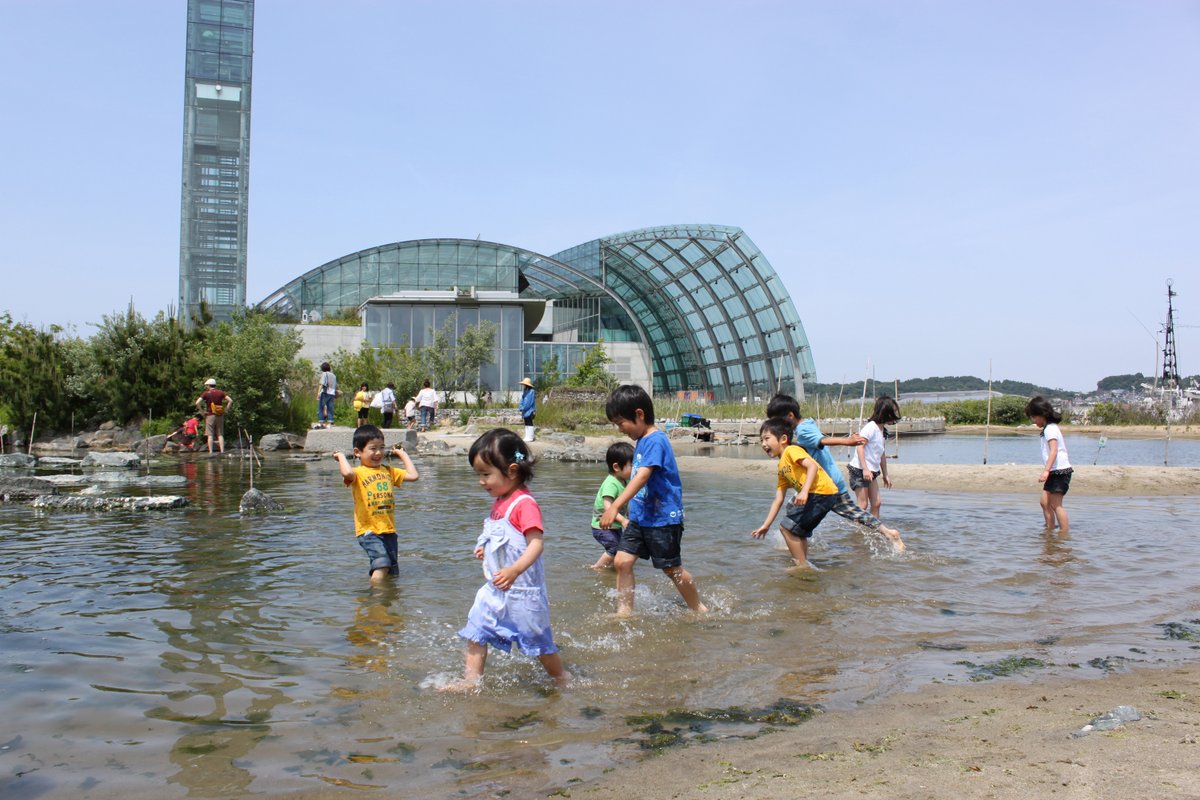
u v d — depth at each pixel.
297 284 42.59
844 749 3.16
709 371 62.16
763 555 7.52
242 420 21.00
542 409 29.80
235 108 47.06
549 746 3.24
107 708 3.57
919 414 46.09
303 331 37.09
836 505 7.44
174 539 7.82
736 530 8.89
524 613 4.10
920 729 3.37
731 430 31.72
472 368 33.44
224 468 15.49
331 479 13.48
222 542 7.67
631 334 51.19
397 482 6.44
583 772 2.99
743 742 3.27
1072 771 2.88
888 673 4.18
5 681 3.89
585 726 3.47
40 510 9.77
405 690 3.89
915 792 2.73
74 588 5.79
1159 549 7.90
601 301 48.53
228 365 21.16
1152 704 3.64
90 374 21.67
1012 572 6.79
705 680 4.09
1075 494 12.84
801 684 4.02
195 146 46.53
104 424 21.86
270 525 8.70
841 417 36.06
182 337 22.69
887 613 5.43
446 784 2.89
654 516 5.45
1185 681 4.02
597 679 4.11
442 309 34.88
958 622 5.21
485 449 4.29
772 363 51.62
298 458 17.84
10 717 3.46
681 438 31.00
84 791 2.80
